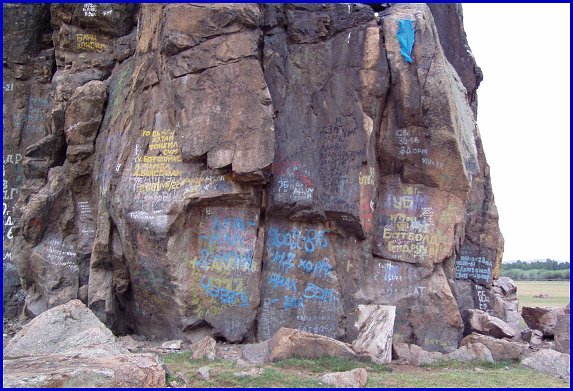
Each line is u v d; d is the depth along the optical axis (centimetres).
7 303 1466
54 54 1591
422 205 1268
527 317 1575
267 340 1102
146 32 1308
